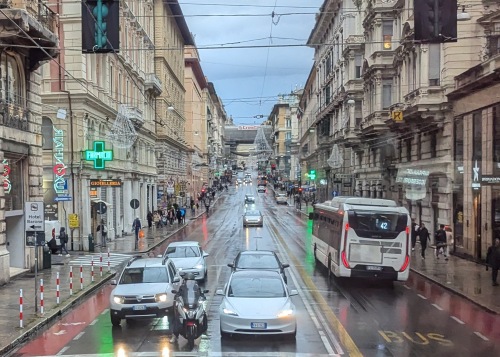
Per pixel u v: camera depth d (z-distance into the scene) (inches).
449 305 721.0
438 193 1317.7
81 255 1295.5
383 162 1786.4
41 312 656.4
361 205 876.0
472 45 1202.0
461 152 1190.9
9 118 911.0
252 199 3422.7
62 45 1353.3
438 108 1251.2
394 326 597.9
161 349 506.9
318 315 650.8
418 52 1316.4
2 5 832.9
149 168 2273.6
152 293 609.9
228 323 524.1
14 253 988.6
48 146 1373.0
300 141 4564.5
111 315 605.9
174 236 1792.6
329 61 2849.4
